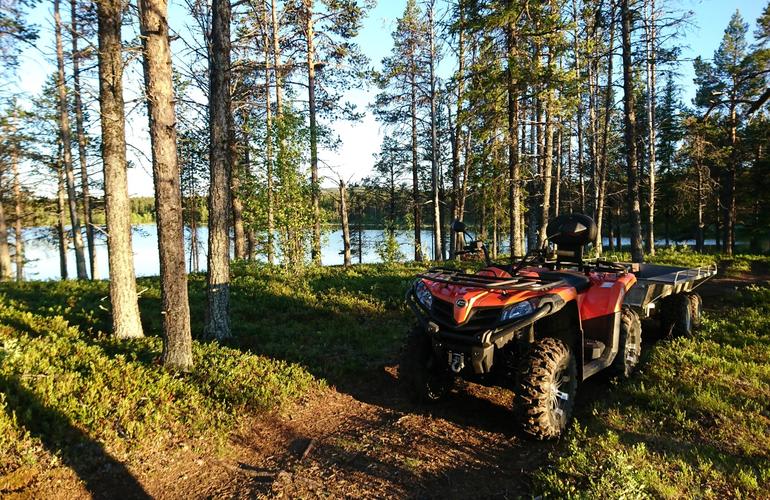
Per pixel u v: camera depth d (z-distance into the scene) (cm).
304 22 1864
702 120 1070
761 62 1442
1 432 402
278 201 1380
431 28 2428
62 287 1276
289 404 539
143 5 571
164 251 588
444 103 2559
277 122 1345
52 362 568
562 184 3033
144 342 707
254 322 902
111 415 462
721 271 1520
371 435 467
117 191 738
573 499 322
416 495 360
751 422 436
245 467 415
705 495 328
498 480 378
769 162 2856
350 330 827
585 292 532
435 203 2503
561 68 1316
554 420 428
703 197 2925
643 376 562
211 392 539
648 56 1733
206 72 849
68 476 380
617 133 2925
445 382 542
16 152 1970
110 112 729
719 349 655
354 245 4278
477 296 455
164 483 388
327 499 359
